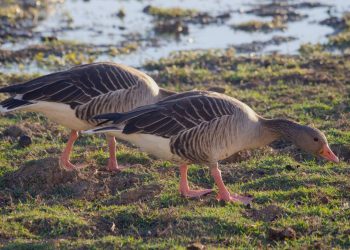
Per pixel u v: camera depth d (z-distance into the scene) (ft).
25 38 88.63
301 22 94.99
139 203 43.68
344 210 41.86
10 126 57.31
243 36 89.45
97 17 98.78
